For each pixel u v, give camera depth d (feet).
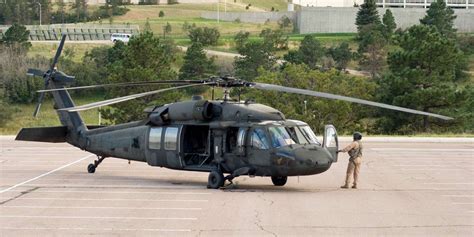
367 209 74.23
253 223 66.08
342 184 96.07
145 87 216.74
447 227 64.59
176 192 86.69
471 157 135.33
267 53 319.06
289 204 76.95
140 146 95.76
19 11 603.26
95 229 63.82
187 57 290.56
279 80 223.51
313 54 344.90
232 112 87.76
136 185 93.81
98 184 95.04
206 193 85.51
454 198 83.35
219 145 88.07
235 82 85.97
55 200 81.00
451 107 215.92
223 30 516.73
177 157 90.89
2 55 319.47
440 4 412.77
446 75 222.28
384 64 340.59
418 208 75.36
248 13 596.29
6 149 147.84
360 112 222.07
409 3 535.60
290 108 215.92
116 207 75.82
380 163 124.98
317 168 82.99
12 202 79.61
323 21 480.64
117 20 617.21
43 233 62.28
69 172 110.32
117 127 100.07
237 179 99.86
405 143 164.96
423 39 231.09
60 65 308.81
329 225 65.16
